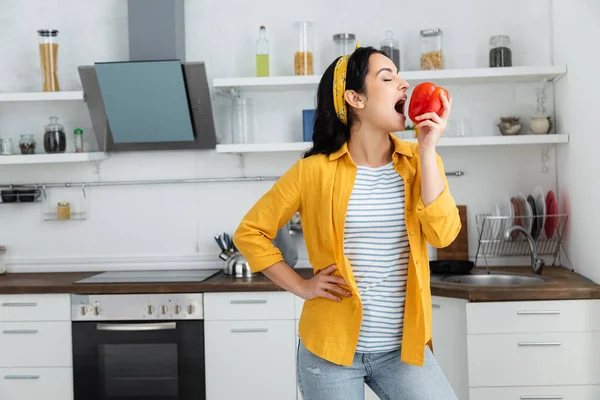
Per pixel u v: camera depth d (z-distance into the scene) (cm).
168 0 355
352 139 179
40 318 329
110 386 327
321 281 176
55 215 386
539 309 280
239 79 349
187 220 382
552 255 362
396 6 371
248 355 323
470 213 370
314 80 346
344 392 175
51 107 386
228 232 381
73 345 328
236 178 378
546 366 281
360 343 174
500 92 367
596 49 289
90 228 386
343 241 173
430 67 350
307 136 357
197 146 370
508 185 368
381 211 171
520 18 365
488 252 368
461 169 371
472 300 282
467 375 285
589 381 280
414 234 171
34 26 385
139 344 326
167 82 347
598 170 293
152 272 369
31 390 331
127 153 383
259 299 322
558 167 362
